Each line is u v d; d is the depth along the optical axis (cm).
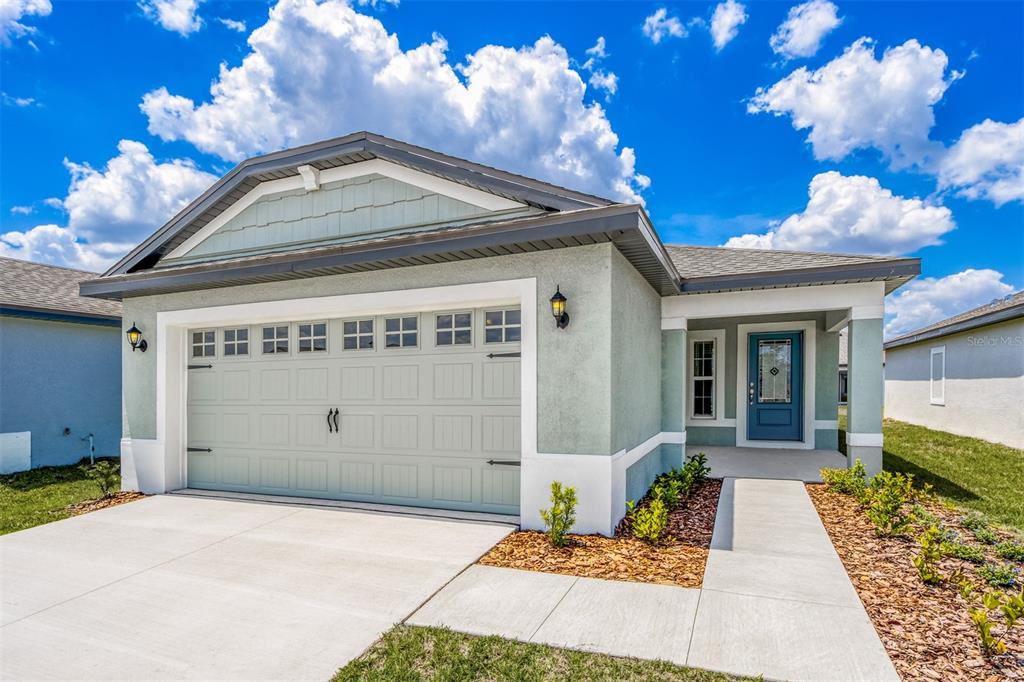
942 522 616
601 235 526
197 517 659
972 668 309
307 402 743
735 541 541
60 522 650
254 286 744
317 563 495
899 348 1933
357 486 710
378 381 699
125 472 828
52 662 336
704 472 836
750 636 349
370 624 377
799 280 765
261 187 750
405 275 652
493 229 548
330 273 677
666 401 872
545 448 575
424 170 618
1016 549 501
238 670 324
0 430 1023
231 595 430
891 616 375
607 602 403
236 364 791
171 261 812
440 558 501
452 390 658
